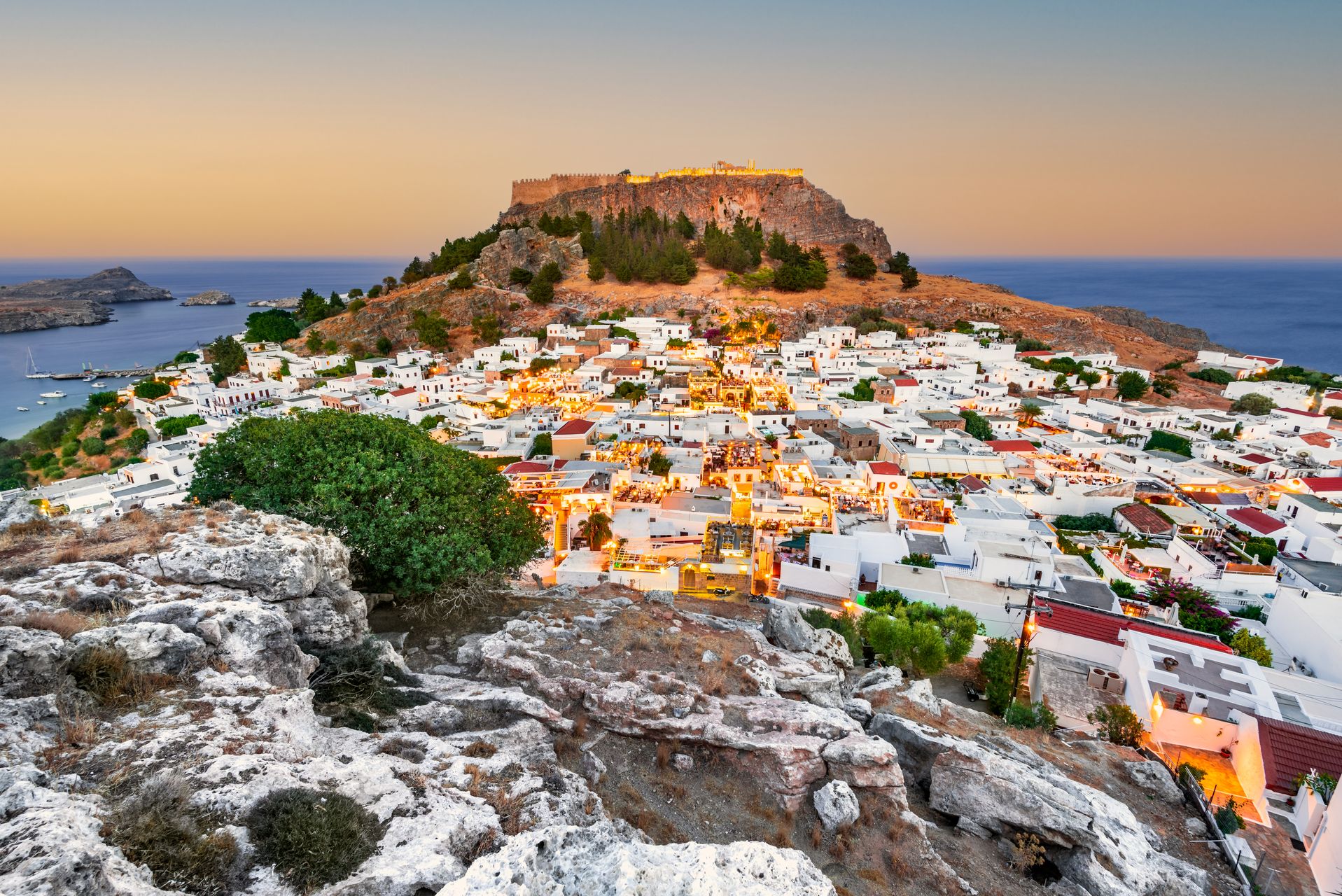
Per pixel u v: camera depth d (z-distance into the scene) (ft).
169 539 74.23
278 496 99.91
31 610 56.80
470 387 433.07
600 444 309.42
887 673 113.19
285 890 37.81
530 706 71.20
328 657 73.87
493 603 113.19
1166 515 246.68
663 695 77.97
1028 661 132.16
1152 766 94.63
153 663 54.54
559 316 607.78
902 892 60.90
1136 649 126.93
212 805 40.57
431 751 56.54
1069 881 65.67
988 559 172.76
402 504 100.83
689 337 547.49
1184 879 70.23
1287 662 160.35
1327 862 81.00
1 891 29.45
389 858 40.93
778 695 85.25
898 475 260.42
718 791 68.80
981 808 72.38
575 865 42.70
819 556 187.32
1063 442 325.62
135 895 32.76
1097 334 643.86
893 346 535.19
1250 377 532.73
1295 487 268.62
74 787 40.16
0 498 105.81
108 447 408.87
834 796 66.95
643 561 190.80
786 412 360.28
